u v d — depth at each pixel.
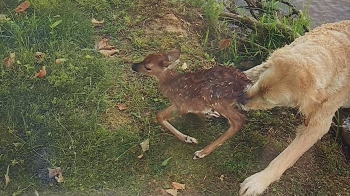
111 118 2.81
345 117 2.97
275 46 3.29
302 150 2.63
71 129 2.75
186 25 3.34
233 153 2.74
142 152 2.69
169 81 2.63
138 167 2.65
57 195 2.55
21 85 2.88
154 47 3.17
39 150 2.68
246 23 3.41
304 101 2.48
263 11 3.50
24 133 2.73
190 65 3.11
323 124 2.63
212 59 3.17
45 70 2.94
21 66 2.96
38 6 3.24
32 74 2.93
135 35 3.21
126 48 3.14
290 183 2.68
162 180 2.62
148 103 2.89
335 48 2.63
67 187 2.57
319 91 2.48
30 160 2.64
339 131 2.93
